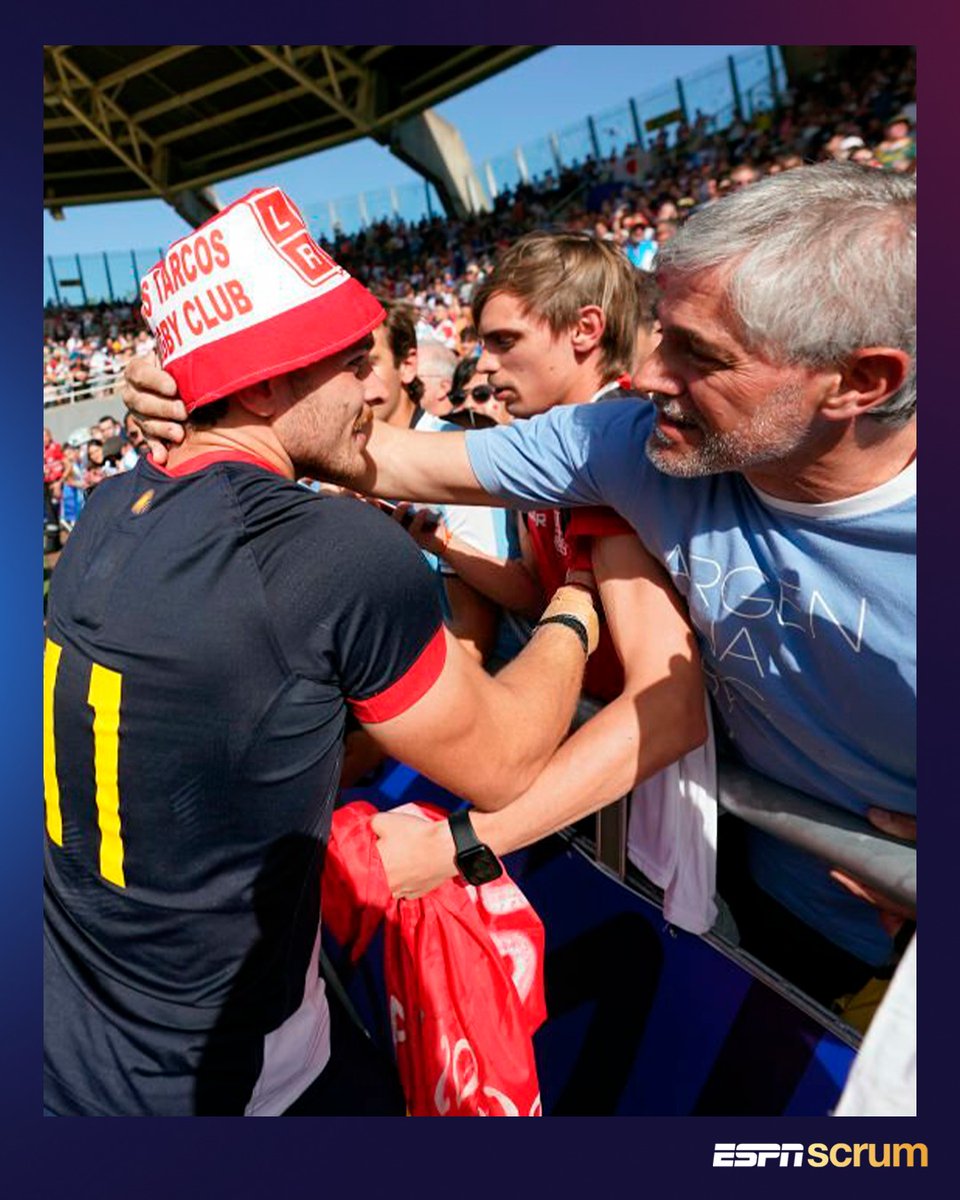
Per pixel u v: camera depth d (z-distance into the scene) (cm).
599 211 1950
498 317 165
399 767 186
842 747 105
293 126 2358
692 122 1819
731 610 106
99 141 2400
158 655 90
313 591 88
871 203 82
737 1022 117
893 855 98
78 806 99
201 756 91
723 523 104
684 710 115
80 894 102
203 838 95
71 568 103
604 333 164
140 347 1973
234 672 89
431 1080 116
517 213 2119
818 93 1573
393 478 136
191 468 100
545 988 145
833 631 96
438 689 95
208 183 2603
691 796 121
